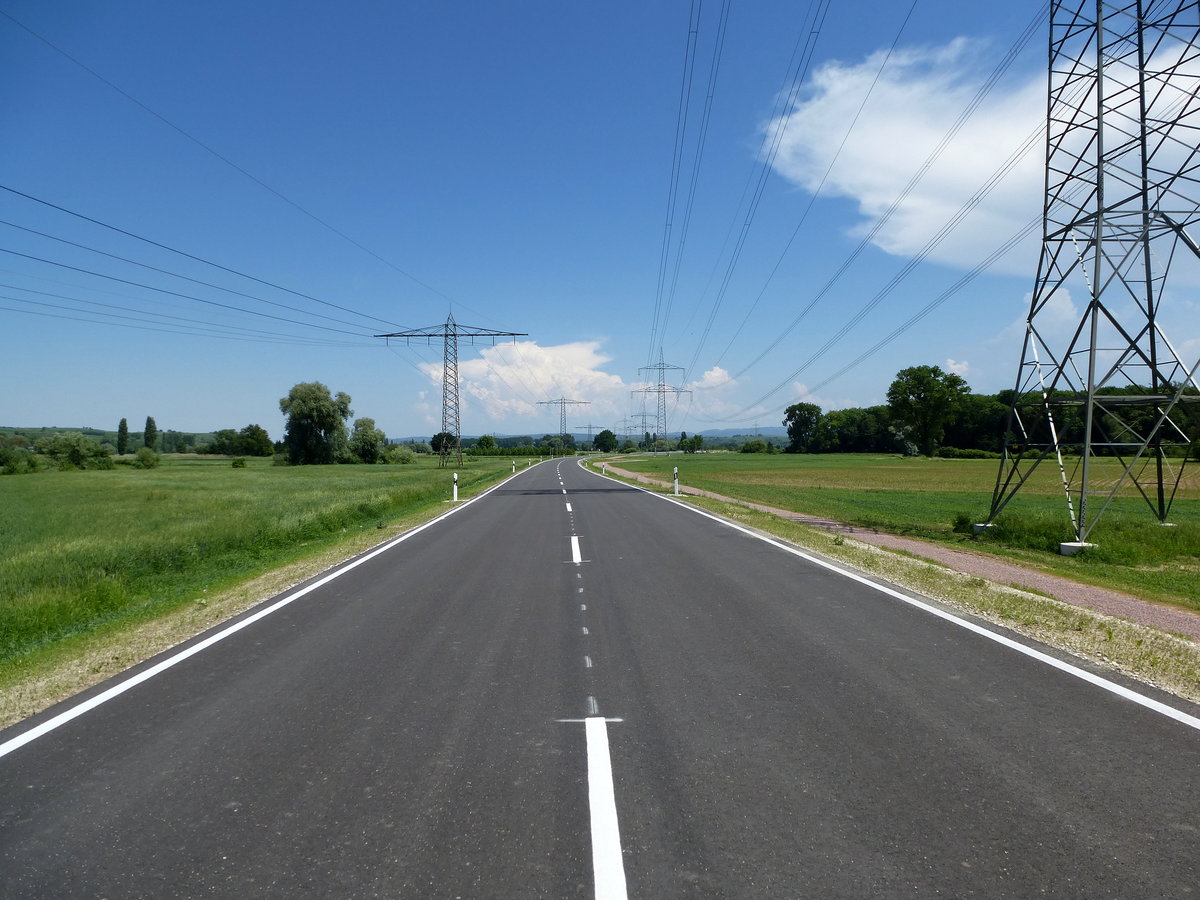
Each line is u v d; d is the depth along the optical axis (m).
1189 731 4.53
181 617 8.34
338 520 19.58
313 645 6.90
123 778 4.08
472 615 8.02
